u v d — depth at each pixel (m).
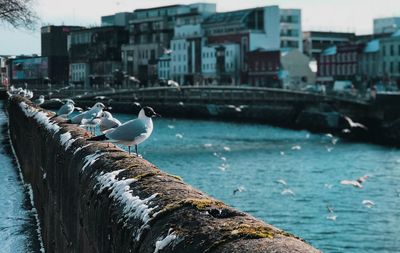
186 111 102.06
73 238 7.64
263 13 143.62
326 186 39.66
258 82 138.50
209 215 4.14
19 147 21.84
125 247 4.66
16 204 14.79
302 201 37.03
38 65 114.50
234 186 41.78
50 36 165.62
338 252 26.77
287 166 52.97
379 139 83.06
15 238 11.90
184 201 4.43
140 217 4.57
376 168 53.22
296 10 149.25
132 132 8.45
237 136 80.31
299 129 95.19
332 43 156.12
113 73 153.62
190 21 157.12
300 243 3.52
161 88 90.44
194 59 152.38
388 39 126.19
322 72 138.38
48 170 11.20
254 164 53.12
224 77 143.38
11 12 54.81
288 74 134.38
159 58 162.62
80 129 10.23
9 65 114.06
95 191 5.95
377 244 27.91
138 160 6.29
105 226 5.37
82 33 172.88
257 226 3.82
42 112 16.02
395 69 125.19
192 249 3.77
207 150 61.94
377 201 37.31
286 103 96.69
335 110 92.38
